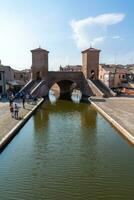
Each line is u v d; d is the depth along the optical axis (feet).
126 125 91.45
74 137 88.07
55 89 364.38
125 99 191.01
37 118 123.54
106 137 87.76
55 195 47.21
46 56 240.32
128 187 50.14
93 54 246.47
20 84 253.65
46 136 89.51
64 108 160.56
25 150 73.51
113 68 315.17
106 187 50.37
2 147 67.87
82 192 48.19
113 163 63.00
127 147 75.72
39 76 242.78
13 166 61.05
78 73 254.06
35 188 49.90
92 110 151.23
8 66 261.85
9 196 46.85
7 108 131.34
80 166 61.11
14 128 85.10
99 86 234.79
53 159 65.98
